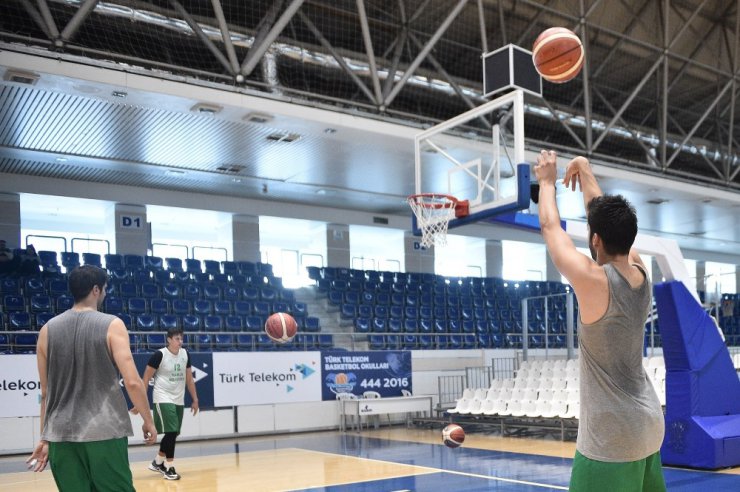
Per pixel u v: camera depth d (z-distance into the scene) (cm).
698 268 2494
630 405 213
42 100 1024
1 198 1434
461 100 1344
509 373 1606
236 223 1692
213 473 838
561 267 214
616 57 1556
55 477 316
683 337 770
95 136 1193
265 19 1075
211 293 1552
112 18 999
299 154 1318
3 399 1091
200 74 1061
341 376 1391
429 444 1079
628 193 1596
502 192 816
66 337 319
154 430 332
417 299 1795
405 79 1190
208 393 1246
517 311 1914
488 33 1409
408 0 1276
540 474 751
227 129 1169
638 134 1584
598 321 212
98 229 1825
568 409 1100
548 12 1420
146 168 1403
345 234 1839
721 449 741
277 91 1128
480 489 671
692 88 1692
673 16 1552
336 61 1192
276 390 1315
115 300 1412
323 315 1703
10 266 1378
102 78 956
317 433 1322
